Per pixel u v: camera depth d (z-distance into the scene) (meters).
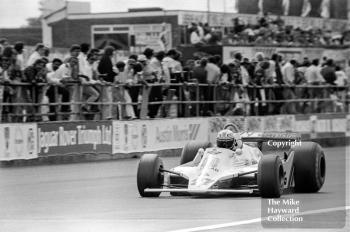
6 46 73.31
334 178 61.12
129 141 81.44
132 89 82.25
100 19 98.50
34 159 72.94
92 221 39.00
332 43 117.69
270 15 108.62
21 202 47.97
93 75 80.06
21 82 72.81
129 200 47.66
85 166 72.31
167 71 85.50
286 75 101.50
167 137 85.62
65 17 94.56
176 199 47.25
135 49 100.69
